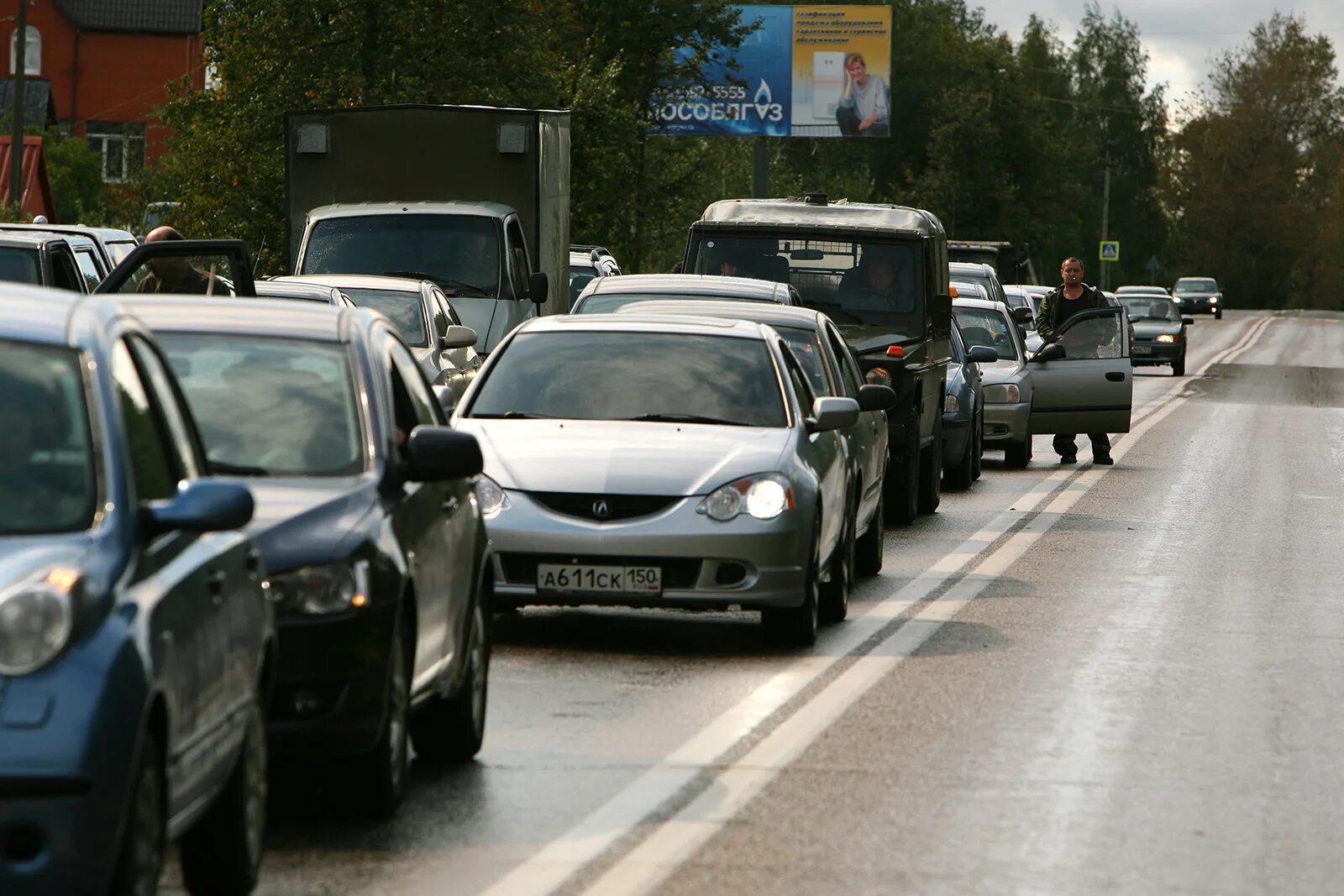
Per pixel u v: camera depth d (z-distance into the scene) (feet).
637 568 128.98
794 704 112.78
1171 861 80.02
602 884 74.84
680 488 129.59
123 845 57.57
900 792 91.20
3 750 56.29
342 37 412.57
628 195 562.25
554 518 129.08
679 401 141.28
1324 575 177.37
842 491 147.02
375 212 267.39
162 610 61.16
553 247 281.13
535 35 442.50
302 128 271.90
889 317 229.45
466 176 271.28
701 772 95.09
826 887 75.05
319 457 89.35
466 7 419.74
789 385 143.74
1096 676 123.44
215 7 415.44
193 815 64.54
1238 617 150.51
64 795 56.39
